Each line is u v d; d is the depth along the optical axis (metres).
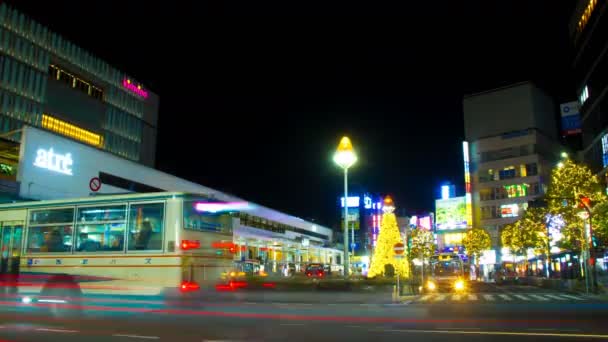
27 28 76.94
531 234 51.53
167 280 13.14
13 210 15.32
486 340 9.73
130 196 13.95
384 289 23.97
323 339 9.85
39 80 77.75
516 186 84.25
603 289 32.72
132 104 99.12
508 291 36.78
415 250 62.69
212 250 14.34
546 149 86.75
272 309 16.41
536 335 10.45
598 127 53.38
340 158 27.19
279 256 73.88
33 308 14.90
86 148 35.69
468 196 88.19
